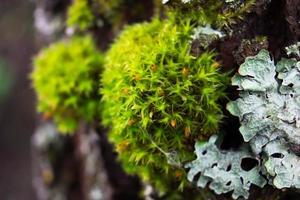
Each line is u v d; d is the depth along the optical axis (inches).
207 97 3.8
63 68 4.9
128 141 4.0
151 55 3.8
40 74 5.0
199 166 3.9
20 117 13.4
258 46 3.8
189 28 4.0
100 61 4.9
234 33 3.9
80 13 5.1
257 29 3.9
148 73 3.8
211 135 3.9
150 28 4.3
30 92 13.2
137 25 4.4
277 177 3.7
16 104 13.3
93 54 5.0
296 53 3.7
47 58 5.1
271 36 3.9
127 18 5.0
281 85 3.7
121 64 4.0
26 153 13.3
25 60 12.9
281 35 3.9
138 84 3.8
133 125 3.9
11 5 12.6
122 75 3.9
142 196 5.2
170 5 4.0
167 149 3.9
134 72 3.8
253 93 3.7
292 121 3.6
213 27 3.9
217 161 3.9
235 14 3.8
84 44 5.1
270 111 3.7
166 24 4.1
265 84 3.7
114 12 5.0
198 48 3.9
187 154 4.0
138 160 4.0
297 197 4.1
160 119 3.8
